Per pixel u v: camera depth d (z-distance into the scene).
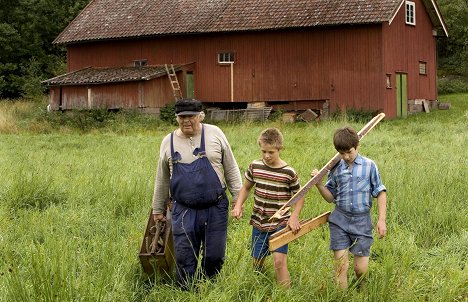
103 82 34.50
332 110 32.50
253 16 34.22
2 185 11.47
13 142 23.27
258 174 6.47
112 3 39.91
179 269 6.50
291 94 33.41
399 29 33.16
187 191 6.42
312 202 9.59
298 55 33.19
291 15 33.25
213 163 6.48
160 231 6.80
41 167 14.52
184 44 36.06
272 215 6.44
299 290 6.09
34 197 10.39
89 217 9.08
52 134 28.20
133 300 6.21
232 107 35.78
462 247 7.77
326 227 8.40
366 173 6.34
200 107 6.39
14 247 7.56
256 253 6.52
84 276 5.96
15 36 48.88
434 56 37.03
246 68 34.47
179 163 6.45
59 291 5.48
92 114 33.16
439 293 6.22
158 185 6.69
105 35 37.50
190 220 6.46
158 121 31.55
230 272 6.49
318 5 33.12
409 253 7.12
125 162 15.56
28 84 46.75
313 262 6.82
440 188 10.36
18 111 38.50
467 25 48.88
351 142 6.23
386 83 31.73
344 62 32.16
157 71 34.47
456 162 14.00
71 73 37.75
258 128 26.84
